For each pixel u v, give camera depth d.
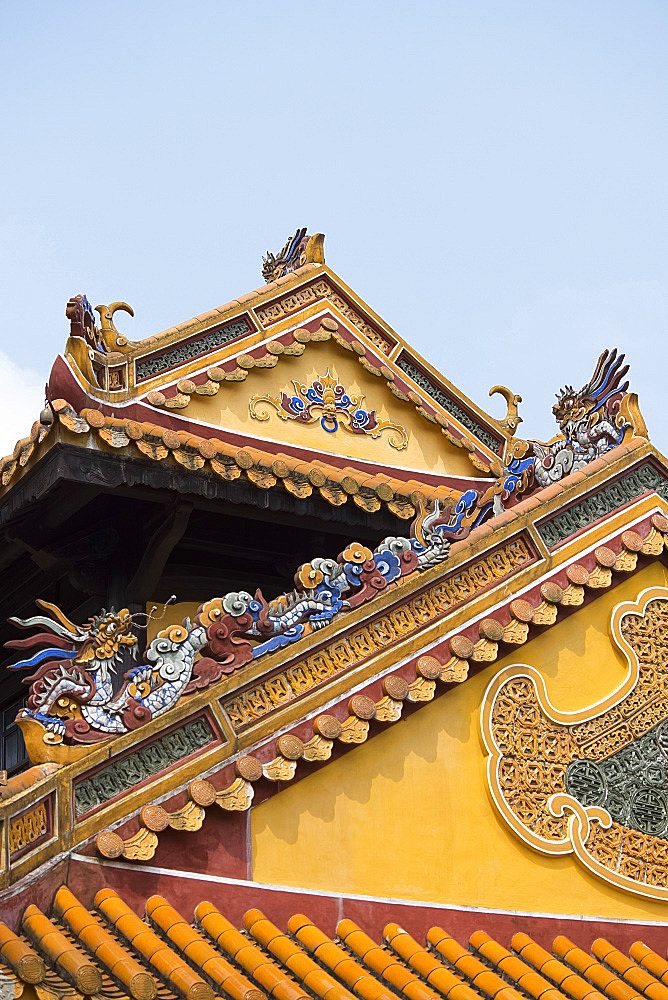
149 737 9.97
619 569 12.27
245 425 16.05
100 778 9.76
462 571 11.65
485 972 10.24
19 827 9.37
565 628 12.02
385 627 11.16
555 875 11.22
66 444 13.88
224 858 9.98
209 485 14.73
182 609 15.97
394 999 9.49
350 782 10.66
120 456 14.18
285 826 10.29
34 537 15.04
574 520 12.41
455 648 11.25
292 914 10.07
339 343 17.19
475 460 17.70
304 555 16.25
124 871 9.59
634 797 11.76
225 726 10.23
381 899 10.45
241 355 16.27
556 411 13.43
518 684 11.59
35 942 9.04
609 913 11.34
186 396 15.47
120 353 15.10
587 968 10.77
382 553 11.35
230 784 10.08
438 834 10.86
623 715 11.95
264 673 10.53
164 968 9.02
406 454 17.33
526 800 11.30
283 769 10.23
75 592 15.88
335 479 15.55
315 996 9.38
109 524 15.14
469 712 11.34
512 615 11.64
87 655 10.04
